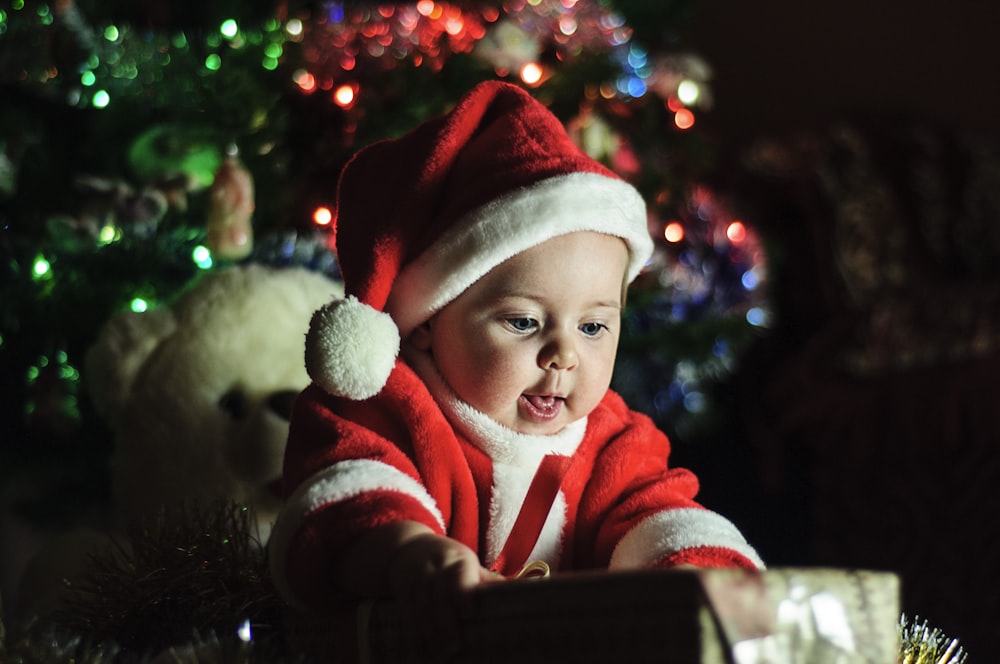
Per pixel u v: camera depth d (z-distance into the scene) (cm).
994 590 277
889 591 69
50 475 227
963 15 381
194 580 101
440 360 100
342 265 106
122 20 247
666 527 96
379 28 229
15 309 202
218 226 188
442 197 102
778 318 318
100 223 202
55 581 139
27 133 223
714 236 265
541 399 99
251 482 143
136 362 149
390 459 91
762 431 314
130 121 220
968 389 289
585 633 64
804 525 313
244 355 146
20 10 216
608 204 97
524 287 95
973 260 309
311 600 84
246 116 206
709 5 391
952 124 362
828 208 318
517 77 235
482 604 69
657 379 264
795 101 386
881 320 305
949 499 286
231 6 244
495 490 98
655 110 267
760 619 62
